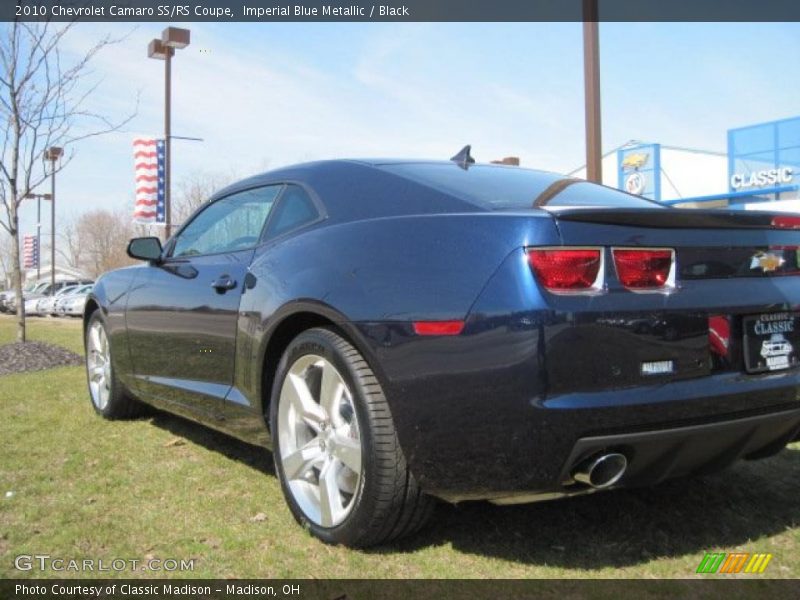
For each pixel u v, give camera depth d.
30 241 41.22
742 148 23.88
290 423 2.90
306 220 3.12
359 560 2.57
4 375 7.10
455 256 2.40
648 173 26.33
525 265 2.26
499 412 2.23
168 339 3.86
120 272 4.68
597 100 7.33
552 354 2.19
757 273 2.59
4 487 3.35
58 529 2.86
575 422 2.17
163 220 14.12
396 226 2.64
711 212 2.45
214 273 3.50
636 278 2.31
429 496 2.50
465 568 2.51
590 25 7.33
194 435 4.39
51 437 4.32
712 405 2.35
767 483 3.40
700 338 2.38
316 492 2.82
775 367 2.56
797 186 22.44
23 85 9.37
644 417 2.24
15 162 9.35
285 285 2.91
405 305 2.42
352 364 2.55
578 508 3.07
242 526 2.89
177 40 13.91
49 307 32.62
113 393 4.66
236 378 3.27
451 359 2.30
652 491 3.28
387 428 2.45
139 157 13.94
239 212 3.69
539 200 2.77
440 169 3.15
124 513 3.03
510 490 2.28
